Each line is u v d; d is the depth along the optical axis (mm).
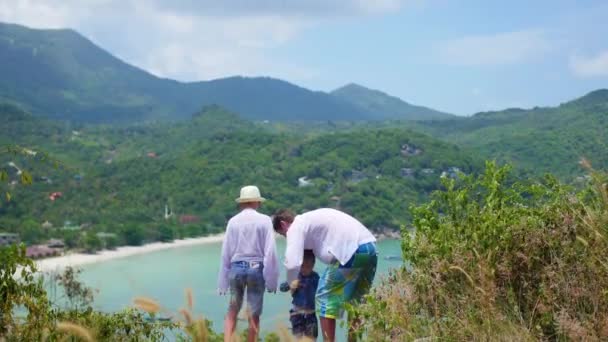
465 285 3994
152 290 71750
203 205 157375
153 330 4238
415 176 157625
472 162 162375
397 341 3736
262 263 5590
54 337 4086
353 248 4672
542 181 4941
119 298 57438
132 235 125438
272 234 5617
